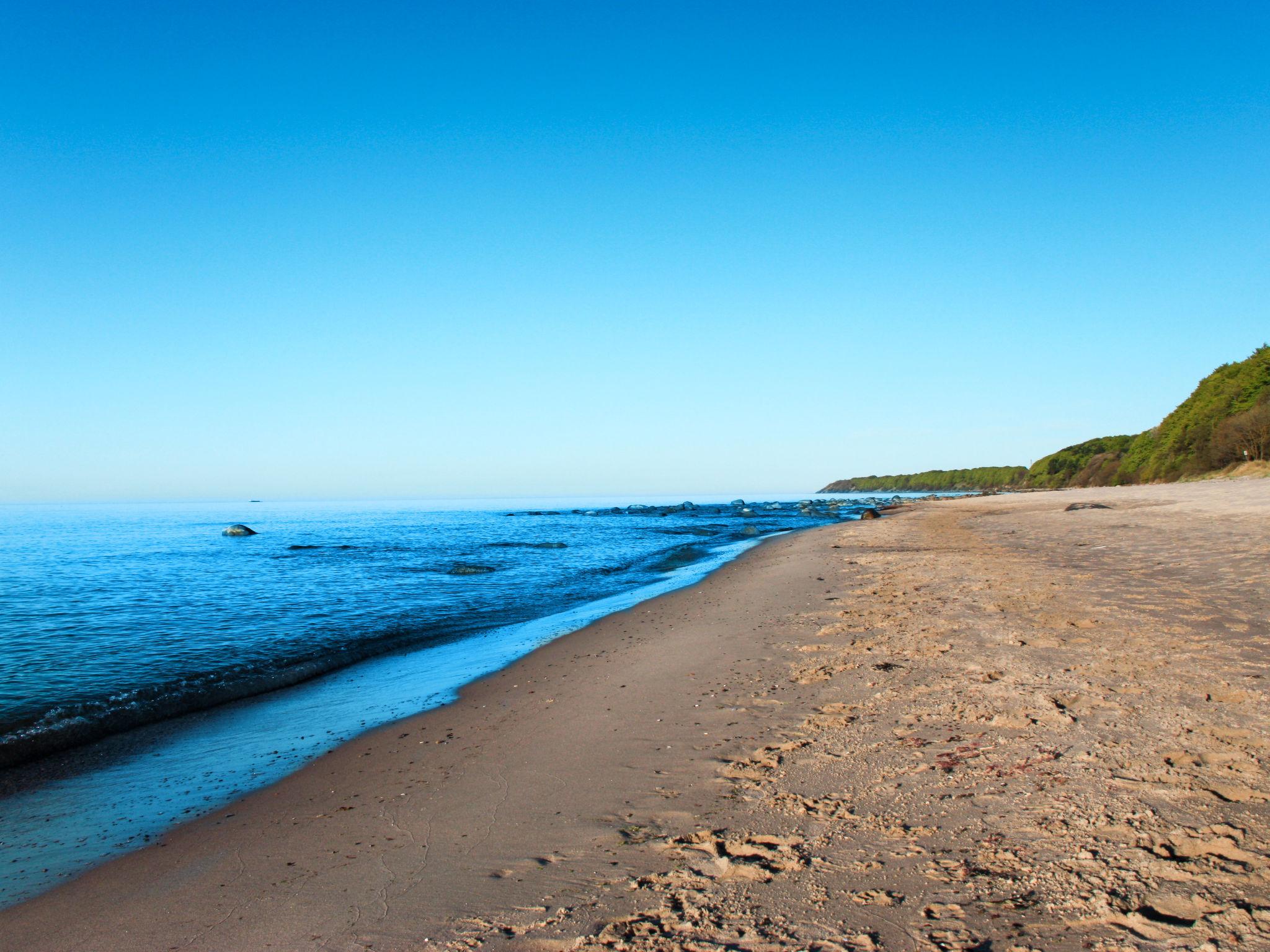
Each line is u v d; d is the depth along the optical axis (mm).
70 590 19047
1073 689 6320
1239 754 4582
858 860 3693
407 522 70938
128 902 4016
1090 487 102375
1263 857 3311
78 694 8805
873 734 5688
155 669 10062
